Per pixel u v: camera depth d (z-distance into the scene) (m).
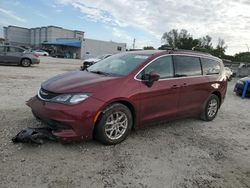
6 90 8.62
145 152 4.40
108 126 4.42
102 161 3.93
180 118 5.84
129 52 5.83
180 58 5.72
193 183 3.58
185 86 5.65
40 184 3.21
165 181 3.56
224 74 7.02
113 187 3.31
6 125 5.01
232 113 8.31
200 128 6.11
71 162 3.81
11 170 3.45
